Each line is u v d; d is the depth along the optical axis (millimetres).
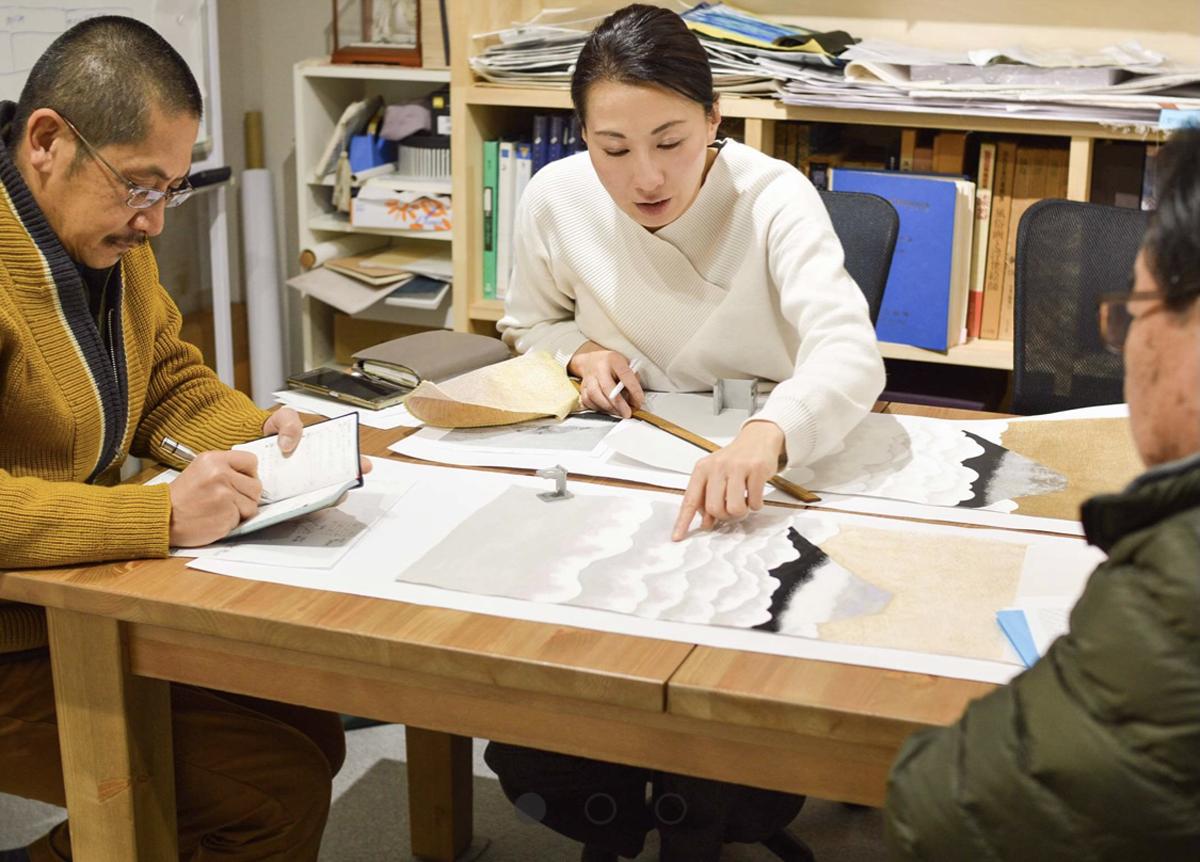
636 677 1104
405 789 2277
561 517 1443
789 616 1206
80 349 1513
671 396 1870
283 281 3795
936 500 1488
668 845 1732
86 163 1412
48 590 1321
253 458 1423
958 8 2875
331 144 3229
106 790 1402
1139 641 788
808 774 1119
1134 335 882
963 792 861
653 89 1655
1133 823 796
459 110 2902
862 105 2574
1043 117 2477
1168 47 2760
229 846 1614
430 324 3254
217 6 3561
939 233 2602
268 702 1656
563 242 1966
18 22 2551
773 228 1811
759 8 3004
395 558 1345
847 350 1641
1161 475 809
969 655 1133
